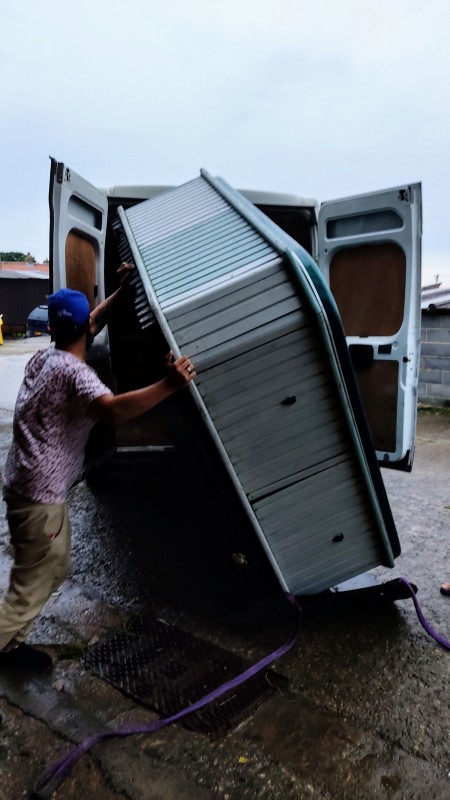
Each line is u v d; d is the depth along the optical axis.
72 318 2.27
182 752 2.09
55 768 2.00
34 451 2.23
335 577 2.79
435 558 3.57
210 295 2.22
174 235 2.91
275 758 2.06
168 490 4.73
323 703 2.33
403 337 3.90
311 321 2.26
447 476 5.09
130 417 2.19
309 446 2.46
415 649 2.68
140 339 4.66
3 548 3.75
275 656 2.55
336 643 2.72
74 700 2.36
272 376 2.32
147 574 3.41
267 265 2.23
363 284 4.17
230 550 3.19
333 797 1.90
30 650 2.52
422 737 2.15
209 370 2.27
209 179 3.62
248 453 2.42
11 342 19.11
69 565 2.48
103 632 2.83
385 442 4.07
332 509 2.60
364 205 3.99
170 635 2.80
